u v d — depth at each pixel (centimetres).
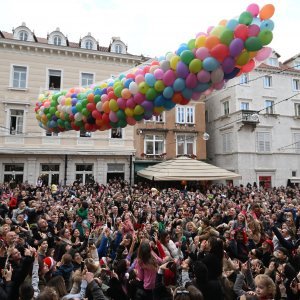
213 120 3164
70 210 936
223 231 708
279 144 2927
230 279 463
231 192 1875
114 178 2542
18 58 2370
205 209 997
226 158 2933
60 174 2408
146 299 448
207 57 502
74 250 555
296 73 3059
